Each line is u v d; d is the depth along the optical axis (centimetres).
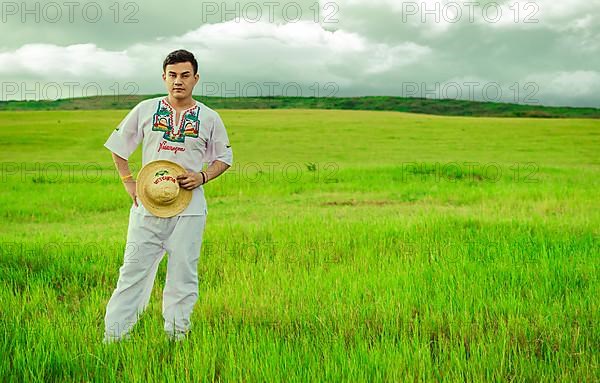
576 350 422
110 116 6419
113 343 430
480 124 5738
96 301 550
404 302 520
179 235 448
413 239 839
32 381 375
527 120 6362
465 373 381
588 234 871
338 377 367
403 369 384
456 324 465
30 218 1295
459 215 1089
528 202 1381
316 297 545
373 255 749
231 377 371
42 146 4041
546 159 3353
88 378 382
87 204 1471
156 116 450
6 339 423
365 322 486
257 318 499
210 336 434
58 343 425
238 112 7075
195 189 457
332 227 933
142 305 481
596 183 1967
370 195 1658
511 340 443
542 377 372
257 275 644
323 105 9275
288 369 380
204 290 602
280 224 978
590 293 546
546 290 562
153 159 454
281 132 4925
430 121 6091
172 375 364
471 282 592
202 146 460
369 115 6938
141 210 446
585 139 4553
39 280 619
